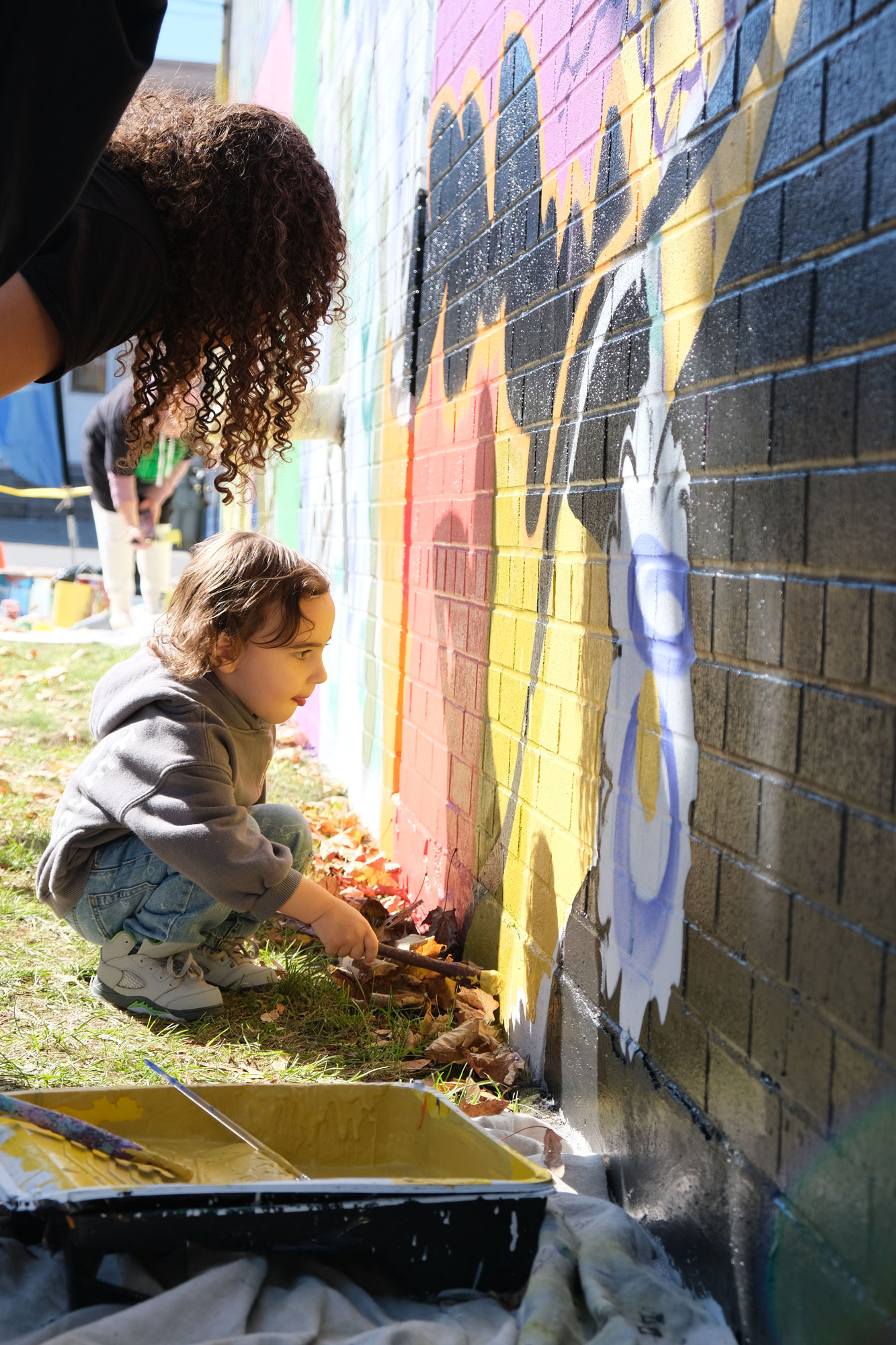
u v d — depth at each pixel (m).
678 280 1.87
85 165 1.54
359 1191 1.58
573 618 2.38
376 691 4.66
